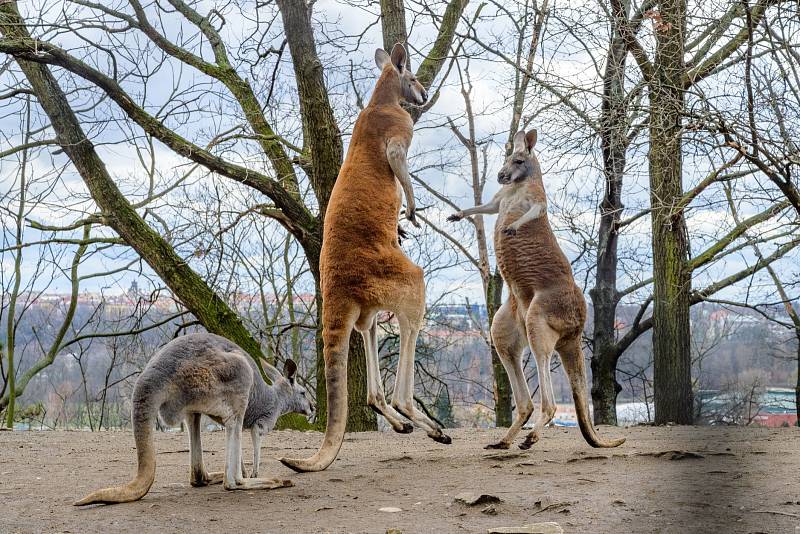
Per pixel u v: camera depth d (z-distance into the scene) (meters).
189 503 5.69
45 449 9.38
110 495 5.65
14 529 5.05
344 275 7.06
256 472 6.51
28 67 14.91
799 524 4.67
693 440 9.16
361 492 6.04
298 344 21.59
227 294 18.84
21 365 19.66
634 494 5.54
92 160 14.98
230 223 16.03
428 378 22.17
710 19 10.84
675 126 10.75
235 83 16.45
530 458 7.49
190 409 5.86
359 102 17.92
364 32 15.50
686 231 14.90
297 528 4.90
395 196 7.37
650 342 21.67
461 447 9.09
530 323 7.93
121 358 20.06
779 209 12.27
